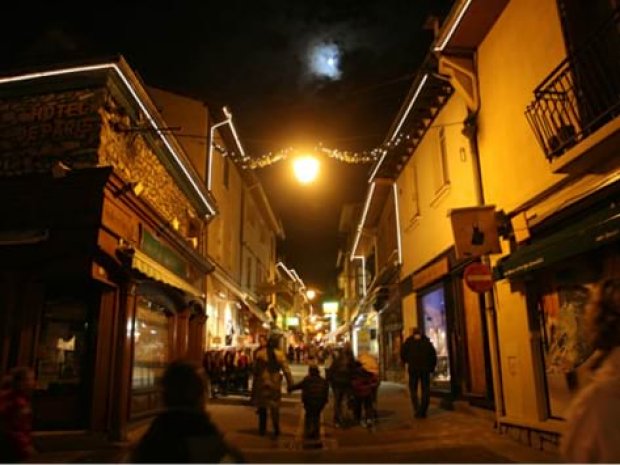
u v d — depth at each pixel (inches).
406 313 735.1
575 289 319.3
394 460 310.5
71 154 394.0
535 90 320.5
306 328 2736.2
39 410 376.8
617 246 281.4
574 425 86.6
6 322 364.5
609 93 286.4
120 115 424.5
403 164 745.6
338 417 466.6
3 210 380.5
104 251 378.9
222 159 814.5
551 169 303.7
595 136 265.9
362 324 1412.4
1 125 405.1
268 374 410.0
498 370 405.4
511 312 384.8
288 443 375.2
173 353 556.1
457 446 346.3
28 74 401.7
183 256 577.3
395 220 823.1
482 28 424.5
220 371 676.1
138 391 450.0
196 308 628.4
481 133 436.5
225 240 845.2
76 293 405.1
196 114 716.7
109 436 374.9
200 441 112.4
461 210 391.9
